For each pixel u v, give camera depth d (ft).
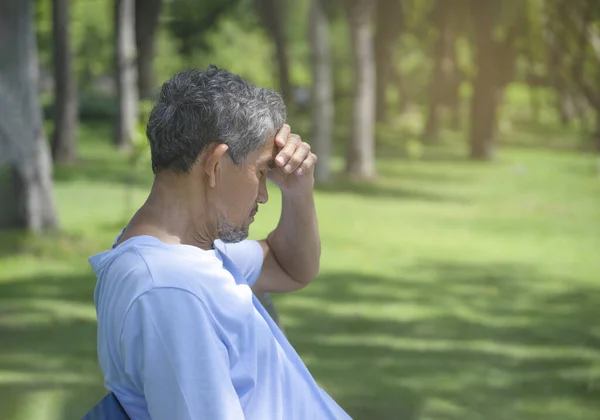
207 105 10.25
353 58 131.13
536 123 270.87
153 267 9.80
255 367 10.18
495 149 195.11
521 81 234.79
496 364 42.70
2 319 47.67
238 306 10.06
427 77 277.23
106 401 10.22
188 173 10.41
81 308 51.01
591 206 112.57
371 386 38.01
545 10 128.16
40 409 33.12
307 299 56.44
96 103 230.27
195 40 236.22
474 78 175.63
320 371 40.14
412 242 81.35
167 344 9.50
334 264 69.31
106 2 241.76
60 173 123.85
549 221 98.68
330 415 11.16
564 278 67.05
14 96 66.18
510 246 81.15
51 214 69.51
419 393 37.32
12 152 66.85
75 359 40.40
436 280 64.59
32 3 66.18
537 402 36.88
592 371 41.91
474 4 171.83
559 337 48.65
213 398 9.47
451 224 93.91
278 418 10.35
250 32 248.73
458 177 143.64
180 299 9.66
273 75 241.55
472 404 36.22
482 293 60.59
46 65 244.63
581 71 132.05
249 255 12.98
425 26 205.46
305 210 13.19
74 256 65.16
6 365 39.04
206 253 10.23
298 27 226.99
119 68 158.10
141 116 81.30
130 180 86.89
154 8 121.29
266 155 10.73
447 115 274.36
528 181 140.97
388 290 60.39
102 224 81.51
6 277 58.39
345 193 116.88
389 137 209.56
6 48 65.21
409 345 45.83
